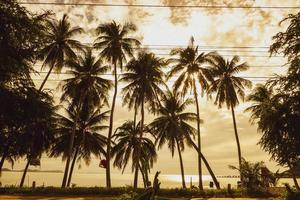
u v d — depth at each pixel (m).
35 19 17.38
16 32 16.11
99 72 46.72
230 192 34.25
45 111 18.91
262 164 35.34
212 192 34.34
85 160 50.69
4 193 32.97
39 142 29.34
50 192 33.19
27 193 33.16
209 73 46.34
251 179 34.97
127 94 45.94
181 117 51.66
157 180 15.05
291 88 20.78
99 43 45.78
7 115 17.05
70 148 42.81
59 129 49.38
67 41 44.25
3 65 15.72
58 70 43.94
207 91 48.03
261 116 22.55
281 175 33.03
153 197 14.87
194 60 47.19
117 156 51.81
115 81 46.00
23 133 19.33
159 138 52.41
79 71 46.75
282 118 21.12
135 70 45.62
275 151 22.11
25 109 17.30
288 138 21.45
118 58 45.66
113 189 33.28
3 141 19.00
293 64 20.45
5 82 16.42
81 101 45.41
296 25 20.55
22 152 21.73
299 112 20.78
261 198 32.19
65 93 45.84
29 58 16.80
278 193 33.56
